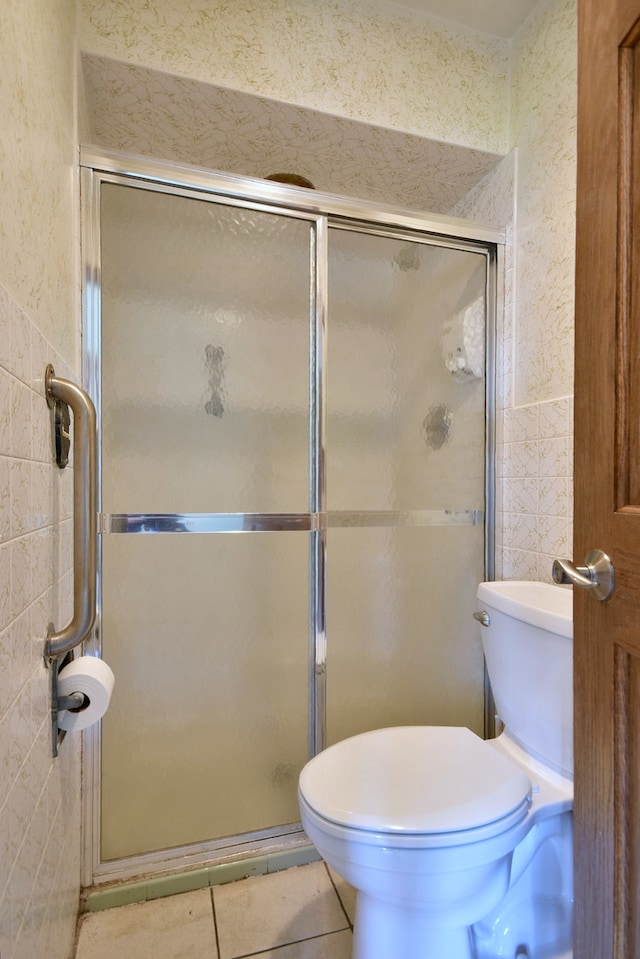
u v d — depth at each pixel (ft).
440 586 4.60
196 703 3.86
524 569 4.37
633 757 1.92
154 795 3.75
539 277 4.25
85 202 3.47
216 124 4.33
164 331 3.74
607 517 2.03
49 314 2.42
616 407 1.98
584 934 2.19
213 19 3.91
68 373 2.95
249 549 3.98
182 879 3.66
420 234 4.44
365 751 3.10
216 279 3.85
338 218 4.16
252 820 3.97
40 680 2.13
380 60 4.36
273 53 4.06
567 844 3.08
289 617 4.09
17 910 1.79
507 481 4.62
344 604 4.26
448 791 2.68
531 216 4.36
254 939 3.27
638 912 1.90
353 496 4.28
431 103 4.51
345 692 4.28
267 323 3.99
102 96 3.99
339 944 3.23
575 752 2.28
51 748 2.35
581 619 2.23
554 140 4.10
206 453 3.84
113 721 3.66
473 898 2.56
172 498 3.76
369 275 4.32
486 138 4.68
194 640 3.85
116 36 3.66
